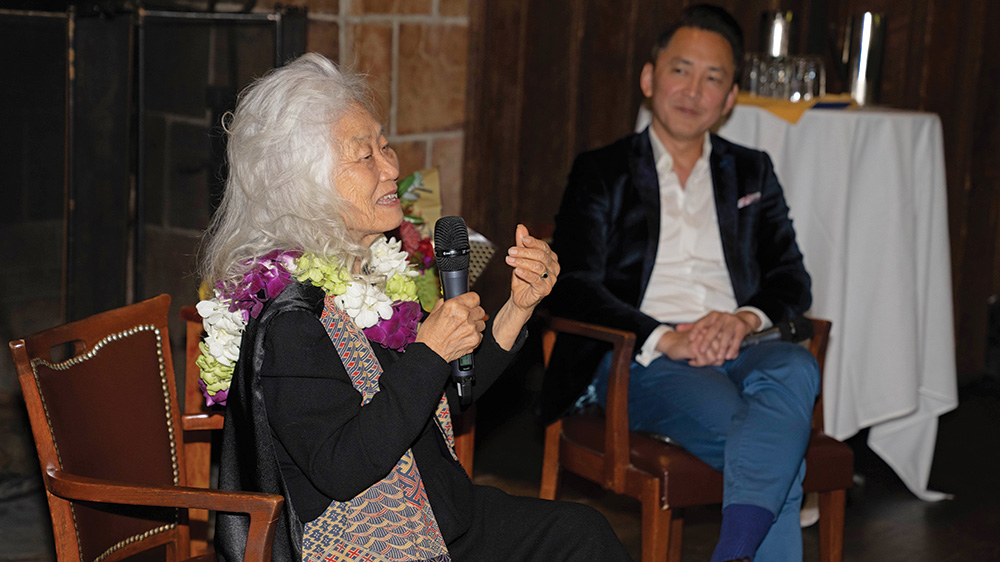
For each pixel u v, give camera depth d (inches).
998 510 130.3
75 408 63.2
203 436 82.2
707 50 101.8
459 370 62.7
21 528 113.3
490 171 156.2
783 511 88.3
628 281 103.3
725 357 95.8
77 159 118.0
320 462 54.3
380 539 57.9
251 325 57.6
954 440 157.6
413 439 56.0
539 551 64.7
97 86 117.9
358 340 59.6
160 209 124.5
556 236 104.7
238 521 57.8
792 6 169.3
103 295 122.4
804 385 90.3
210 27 124.1
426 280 87.7
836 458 92.7
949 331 130.0
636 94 164.4
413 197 99.5
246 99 60.5
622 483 90.7
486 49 151.3
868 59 143.9
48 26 114.7
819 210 120.6
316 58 61.7
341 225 59.6
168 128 123.3
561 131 161.0
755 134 123.0
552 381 100.4
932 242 128.4
